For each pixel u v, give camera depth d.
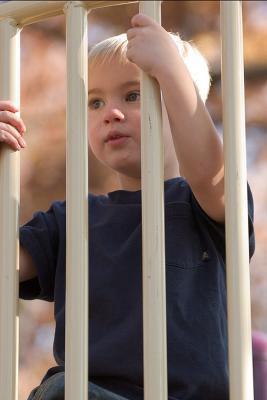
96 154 4.03
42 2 3.54
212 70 10.09
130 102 3.96
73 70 3.41
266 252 9.52
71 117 3.38
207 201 3.66
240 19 3.30
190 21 10.27
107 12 10.24
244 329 3.15
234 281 3.17
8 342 3.45
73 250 3.30
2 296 3.47
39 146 10.01
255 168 9.77
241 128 3.23
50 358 9.41
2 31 3.63
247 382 3.13
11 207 3.53
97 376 3.70
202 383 3.61
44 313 9.54
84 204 3.33
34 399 3.70
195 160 3.48
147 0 3.41
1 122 3.57
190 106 3.39
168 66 3.32
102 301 3.81
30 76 10.11
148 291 3.18
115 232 3.95
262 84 10.09
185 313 3.69
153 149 3.27
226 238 3.20
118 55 3.99
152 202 3.22
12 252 3.50
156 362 3.15
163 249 3.22
